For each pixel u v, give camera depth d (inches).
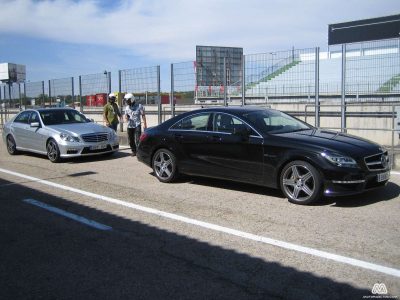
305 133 283.6
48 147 472.1
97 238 213.6
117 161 465.4
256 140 279.7
